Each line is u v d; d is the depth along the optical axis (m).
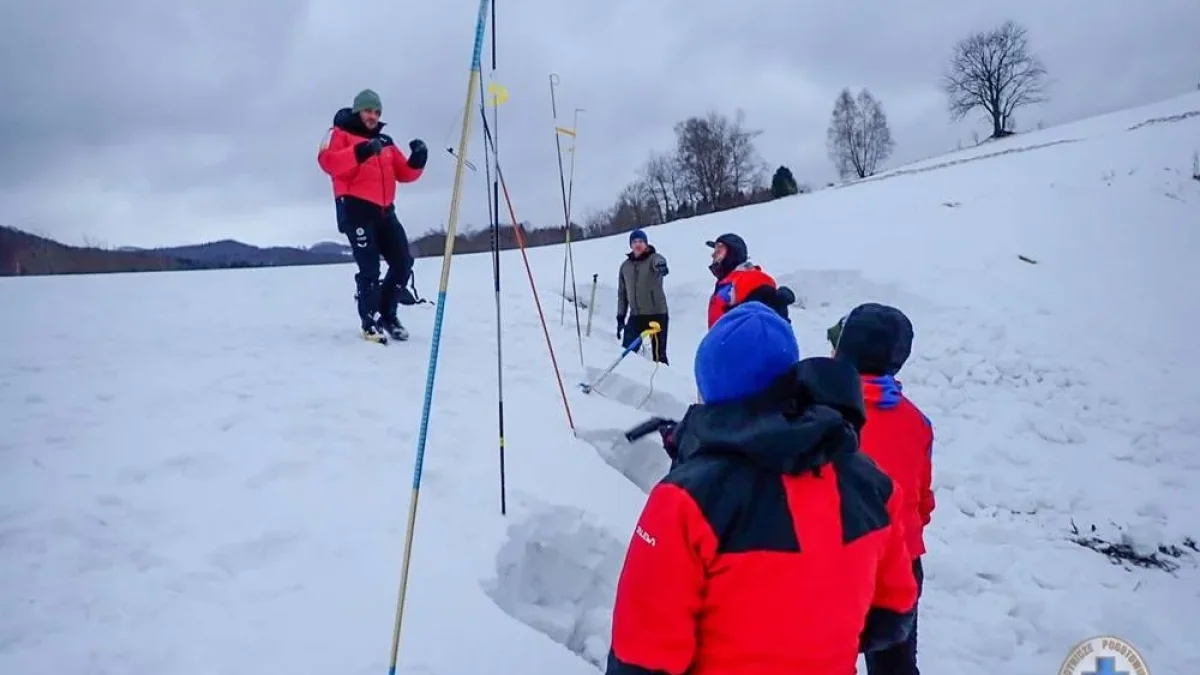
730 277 5.69
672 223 24.92
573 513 4.63
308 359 6.91
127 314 9.04
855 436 1.95
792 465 1.88
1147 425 9.10
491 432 5.53
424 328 8.62
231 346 7.34
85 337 7.66
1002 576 6.09
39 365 6.53
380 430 5.35
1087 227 15.87
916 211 19.11
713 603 1.92
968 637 5.16
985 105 66.62
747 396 1.98
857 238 16.92
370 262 7.32
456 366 7.07
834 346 3.96
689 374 10.90
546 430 5.71
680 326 14.52
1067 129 42.97
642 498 5.14
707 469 1.93
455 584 3.70
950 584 5.95
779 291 5.07
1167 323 11.81
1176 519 7.05
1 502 4.05
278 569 3.67
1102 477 8.01
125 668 2.95
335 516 4.18
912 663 3.24
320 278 12.84
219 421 5.29
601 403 6.59
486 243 21.58
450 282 13.66
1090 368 10.59
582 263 17.53
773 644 1.90
